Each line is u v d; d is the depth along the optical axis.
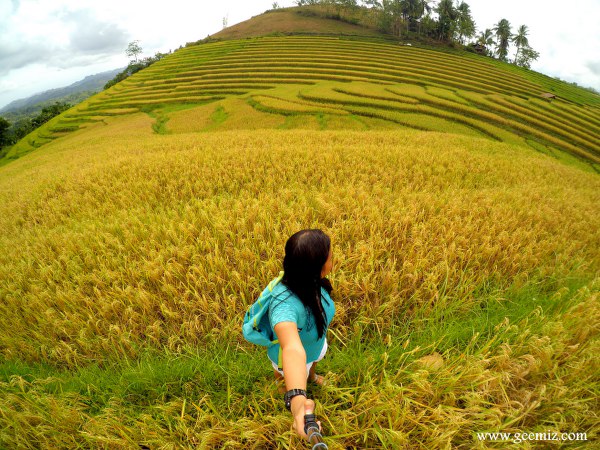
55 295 4.32
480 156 13.44
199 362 3.12
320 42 75.38
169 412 2.75
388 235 5.04
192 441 2.58
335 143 14.76
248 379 2.98
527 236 5.20
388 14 84.44
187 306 3.86
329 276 3.90
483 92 53.06
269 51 70.56
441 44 83.44
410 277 3.92
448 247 4.59
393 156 11.23
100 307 4.08
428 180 8.99
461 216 5.90
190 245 4.78
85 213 7.54
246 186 8.18
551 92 61.56
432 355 3.04
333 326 3.57
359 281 3.93
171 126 38.06
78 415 2.80
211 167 9.85
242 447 2.52
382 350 3.12
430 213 5.74
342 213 5.62
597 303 3.31
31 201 9.16
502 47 102.81
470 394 2.56
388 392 2.60
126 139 25.31
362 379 2.95
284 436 2.36
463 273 4.06
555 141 38.22
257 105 42.03
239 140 15.46
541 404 2.61
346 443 2.47
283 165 9.60
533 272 4.49
